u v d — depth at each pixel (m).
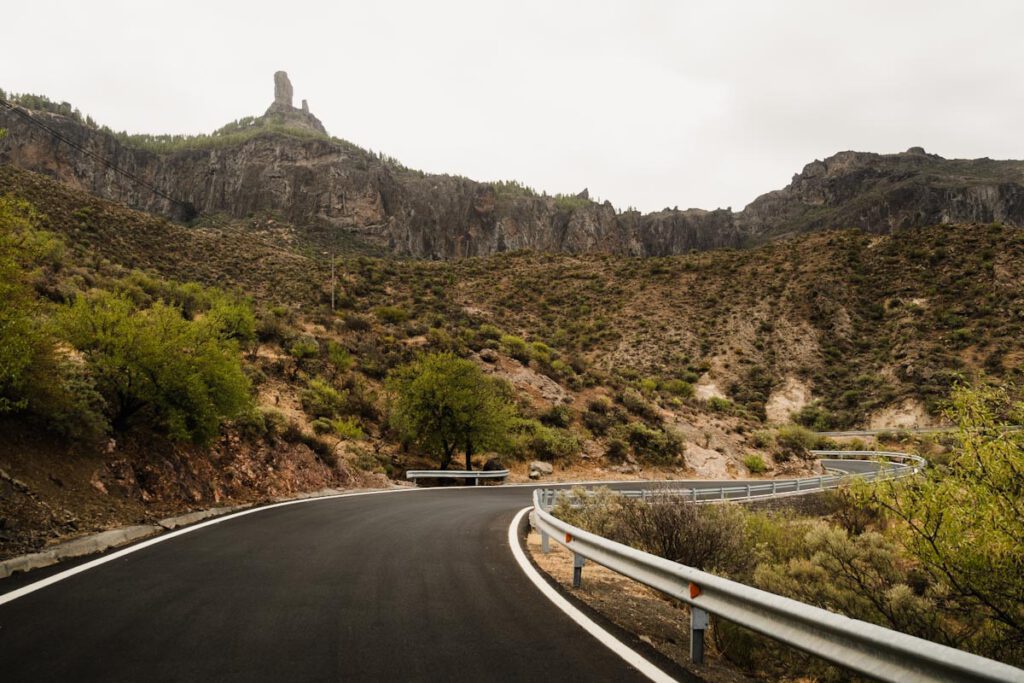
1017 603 5.71
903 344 68.19
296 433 18.62
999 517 5.74
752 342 74.94
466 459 29.36
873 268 83.31
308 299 61.94
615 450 36.12
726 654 5.21
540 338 71.25
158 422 11.66
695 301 84.31
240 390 12.72
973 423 6.44
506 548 9.41
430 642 4.38
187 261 64.75
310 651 4.07
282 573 6.52
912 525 6.74
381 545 8.79
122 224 65.38
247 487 13.58
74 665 3.63
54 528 7.18
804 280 84.31
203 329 12.42
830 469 43.22
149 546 7.54
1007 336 62.00
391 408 29.94
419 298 68.31
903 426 57.94
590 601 6.18
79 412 9.42
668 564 4.74
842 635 3.01
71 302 22.36
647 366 70.12
